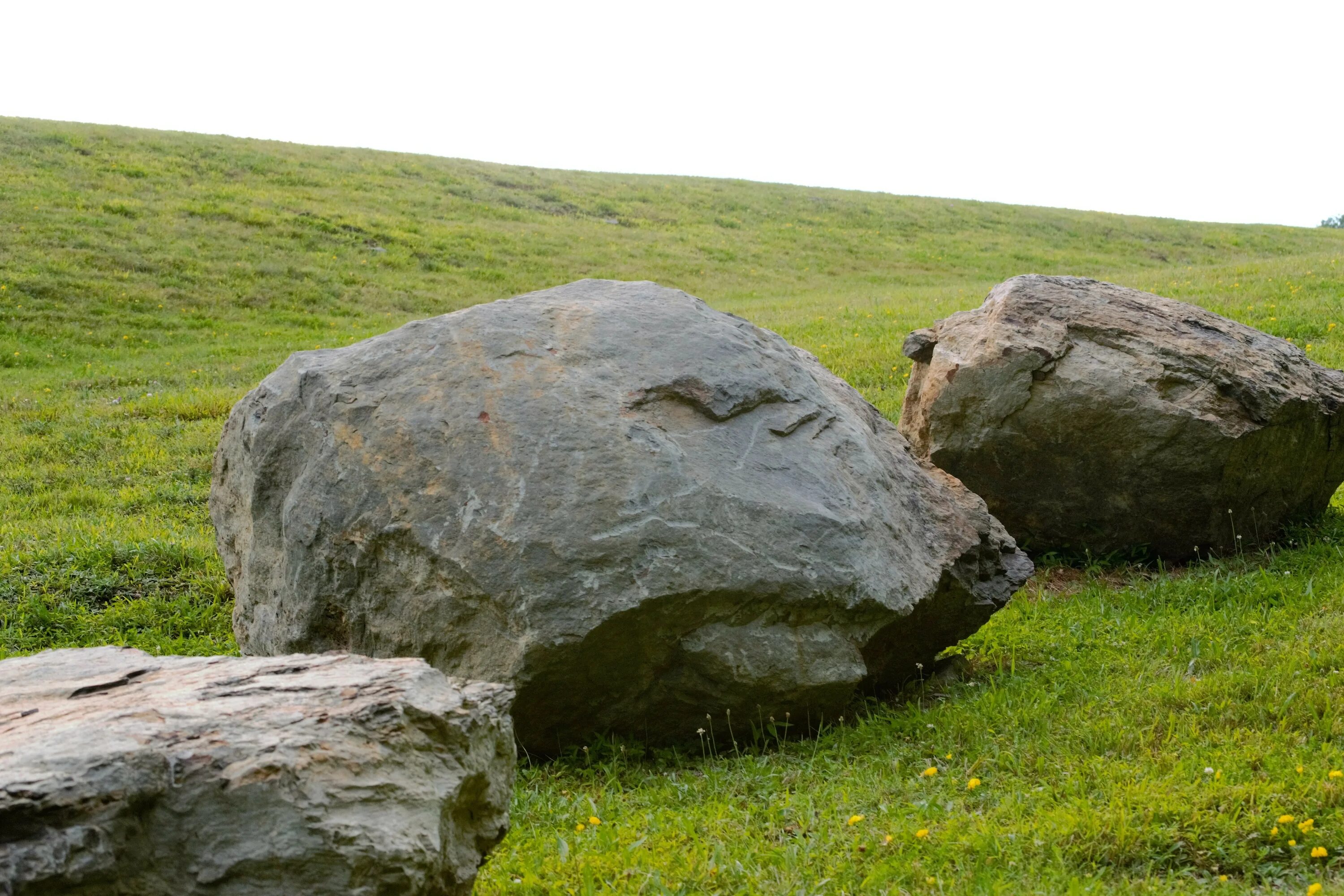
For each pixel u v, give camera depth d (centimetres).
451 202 3419
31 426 1364
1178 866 396
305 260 2589
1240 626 654
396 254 2758
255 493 589
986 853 402
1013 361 816
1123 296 895
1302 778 440
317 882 272
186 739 284
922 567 571
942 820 438
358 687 320
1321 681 542
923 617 599
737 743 538
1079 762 487
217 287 2309
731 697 513
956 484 674
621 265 2992
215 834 272
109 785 264
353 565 532
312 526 543
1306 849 394
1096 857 399
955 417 838
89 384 1634
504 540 491
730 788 486
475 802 331
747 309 2353
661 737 534
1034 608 745
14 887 246
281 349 1947
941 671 646
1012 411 816
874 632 541
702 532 499
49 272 2186
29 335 1911
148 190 2877
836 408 610
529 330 575
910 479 629
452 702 324
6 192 2598
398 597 520
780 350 634
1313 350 1379
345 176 3472
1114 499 817
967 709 567
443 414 536
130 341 1961
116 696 330
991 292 927
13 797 252
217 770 276
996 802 457
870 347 1608
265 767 277
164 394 1538
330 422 558
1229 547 817
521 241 3084
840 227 3859
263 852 270
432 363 562
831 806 458
